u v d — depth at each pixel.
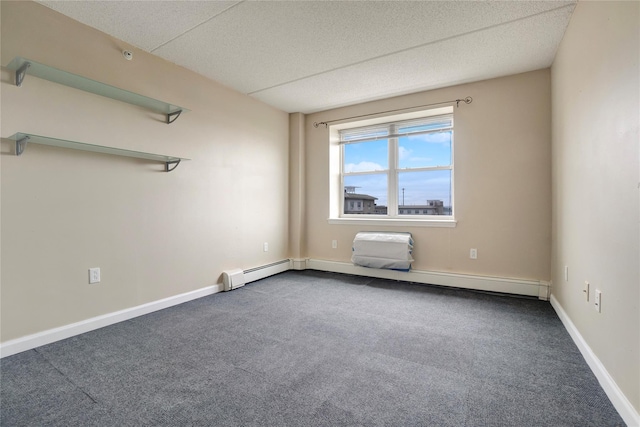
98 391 1.55
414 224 3.75
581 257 1.98
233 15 2.19
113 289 2.44
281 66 2.98
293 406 1.43
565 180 2.42
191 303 2.95
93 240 2.32
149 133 2.69
